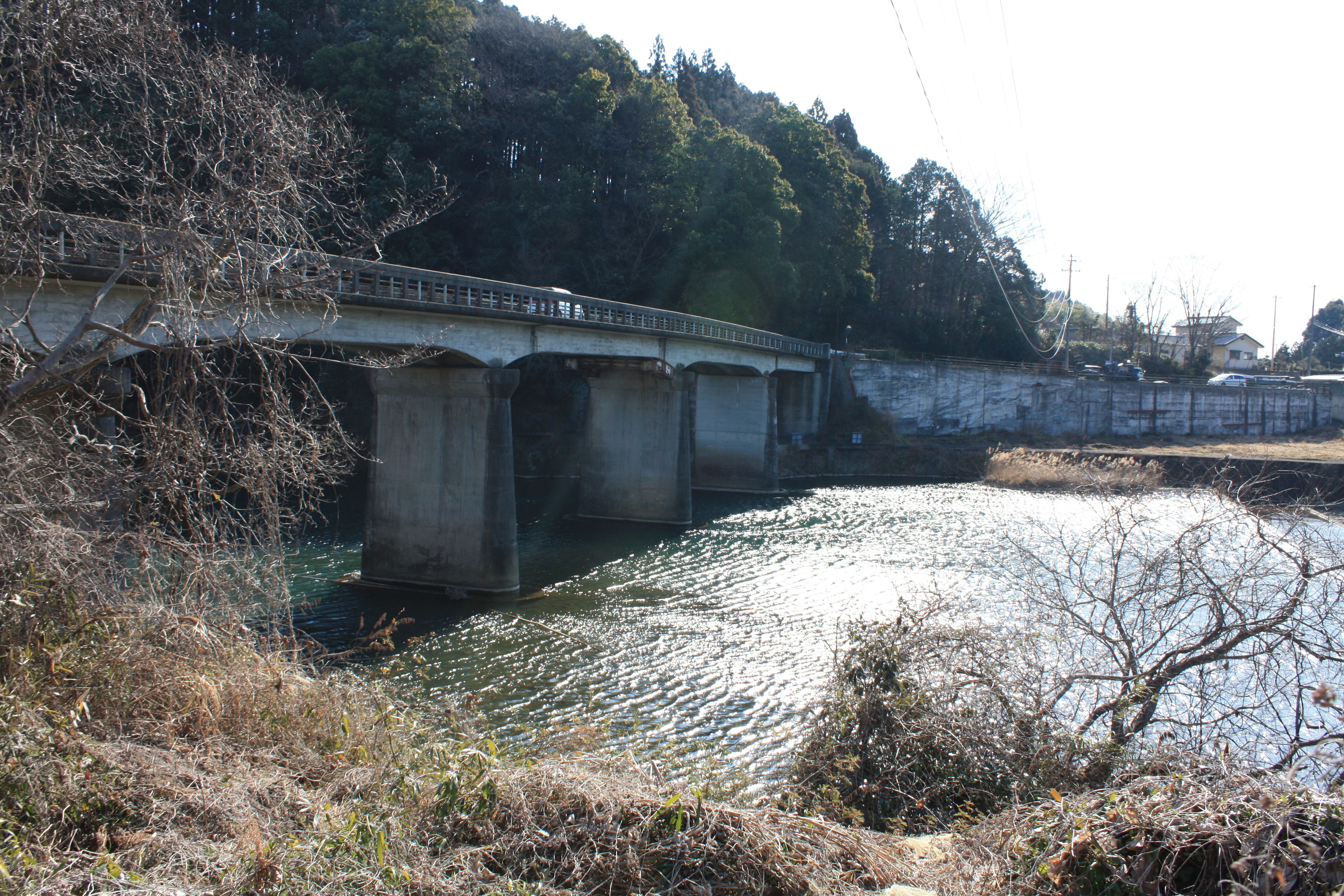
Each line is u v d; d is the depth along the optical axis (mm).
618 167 67562
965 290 95750
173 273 8812
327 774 6789
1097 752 8891
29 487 7867
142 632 7727
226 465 9266
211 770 6391
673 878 5426
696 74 112312
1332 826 4711
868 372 75312
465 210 59156
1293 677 11867
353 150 14156
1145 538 13469
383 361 26281
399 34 55375
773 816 6207
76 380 8805
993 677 9836
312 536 36812
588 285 64438
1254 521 10570
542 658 21438
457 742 7359
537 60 66688
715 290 63250
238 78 10242
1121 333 129625
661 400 45031
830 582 30312
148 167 12469
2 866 4422
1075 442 76125
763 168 65625
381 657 21359
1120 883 4953
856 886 5703
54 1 8609
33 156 8883
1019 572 18453
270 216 9750
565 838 5660
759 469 59625
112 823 5500
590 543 38594
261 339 9938
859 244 80438
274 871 4730
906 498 54875
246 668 8102
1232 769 5820
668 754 10484
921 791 9195
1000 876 5562
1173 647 11961
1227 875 4750
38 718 6004
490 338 30438
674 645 22750
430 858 5395
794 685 19672
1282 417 86375
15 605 7086
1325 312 143875
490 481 28859
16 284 16172
